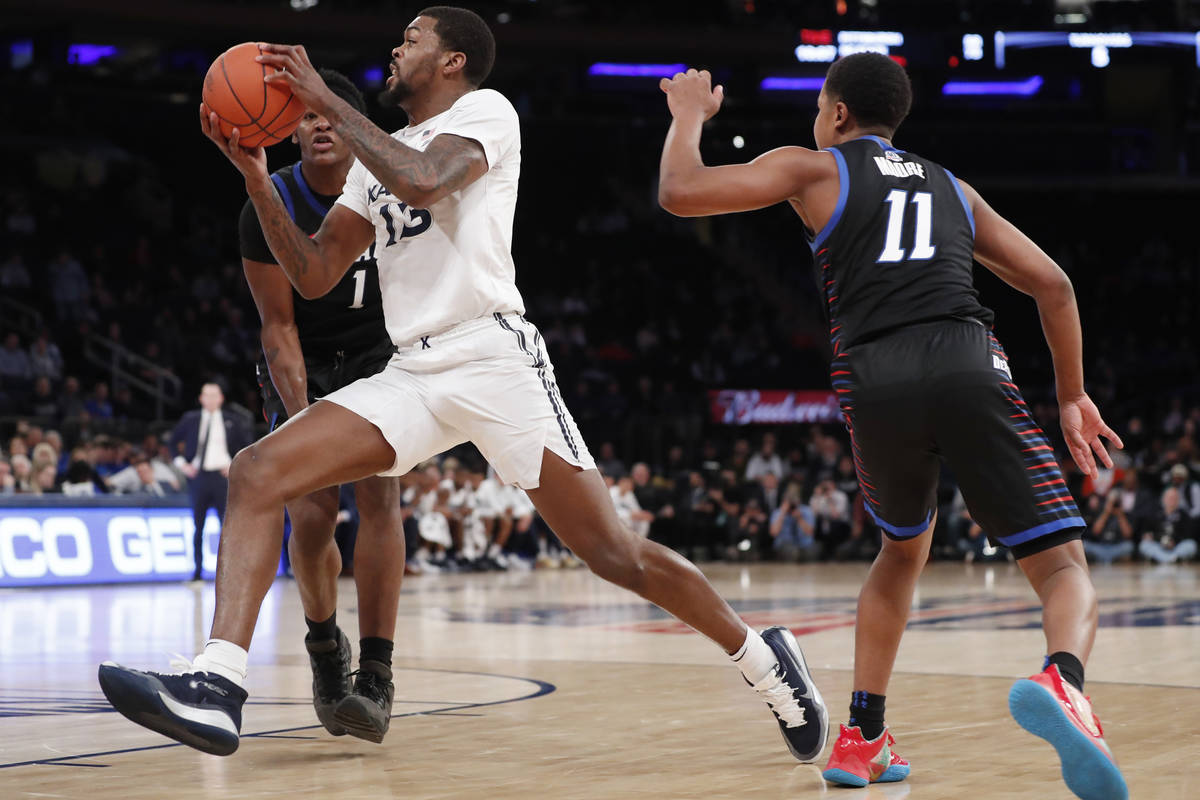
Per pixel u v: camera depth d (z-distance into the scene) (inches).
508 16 1002.7
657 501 789.9
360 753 150.9
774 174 134.2
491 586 537.3
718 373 1051.3
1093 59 1054.4
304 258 140.8
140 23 903.7
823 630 315.6
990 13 1052.5
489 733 165.3
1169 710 177.9
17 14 877.2
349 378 166.4
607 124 1093.1
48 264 922.7
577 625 341.7
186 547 557.9
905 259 132.6
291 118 131.8
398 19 960.3
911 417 129.6
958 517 758.5
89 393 810.2
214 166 1109.7
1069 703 110.3
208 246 1031.6
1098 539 741.9
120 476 574.6
